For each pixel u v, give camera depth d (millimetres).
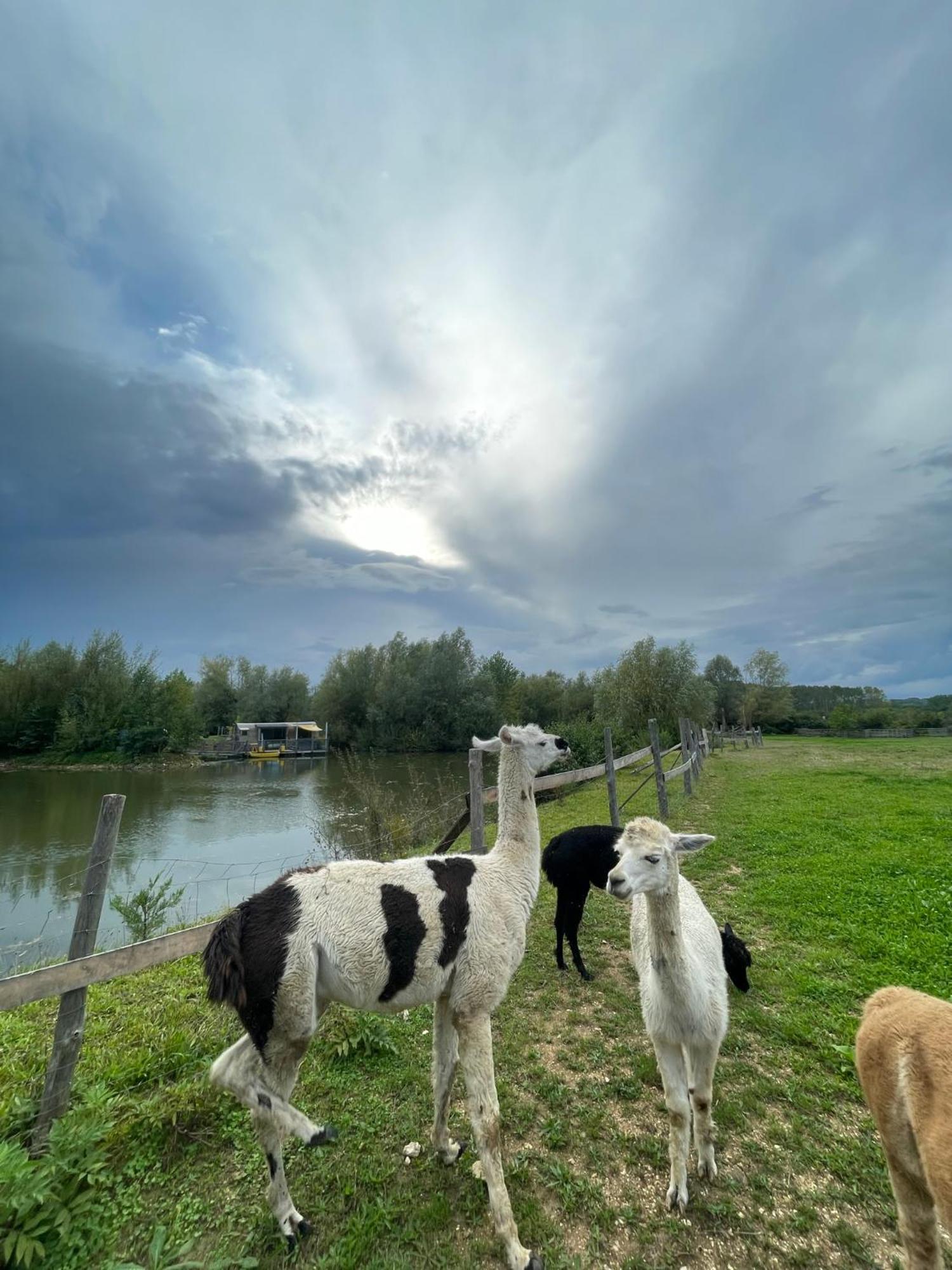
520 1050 4188
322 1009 2998
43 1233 2543
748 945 5770
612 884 2879
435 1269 2543
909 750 30797
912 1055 2209
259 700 68500
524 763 3631
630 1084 3775
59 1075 3102
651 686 30766
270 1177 2695
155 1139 3213
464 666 53781
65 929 9336
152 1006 4828
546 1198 2943
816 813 11641
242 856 13617
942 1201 1913
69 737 44188
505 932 3154
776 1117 3453
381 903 2910
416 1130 3385
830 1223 2734
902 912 6273
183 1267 2393
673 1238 2689
